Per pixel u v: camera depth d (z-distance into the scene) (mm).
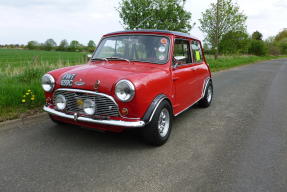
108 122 3336
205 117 5684
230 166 3332
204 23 24406
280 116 5844
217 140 4254
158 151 3734
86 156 3506
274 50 71812
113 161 3383
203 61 6266
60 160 3367
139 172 3115
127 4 11867
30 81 7098
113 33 4719
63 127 4609
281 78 13812
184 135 4461
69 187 2754
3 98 5250
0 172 3027
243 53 47219
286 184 2930
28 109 5371
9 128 4469
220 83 11453
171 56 4191
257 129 4867
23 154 3512
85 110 3494
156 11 11758
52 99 3873
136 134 4352
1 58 40500
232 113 6078
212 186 2854
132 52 4328
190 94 5156
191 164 3361
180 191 2740
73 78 3576
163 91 3846
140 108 3375
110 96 3320
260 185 2898
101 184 2828
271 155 3695
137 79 3354
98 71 3613
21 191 2662
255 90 9578
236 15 23875
